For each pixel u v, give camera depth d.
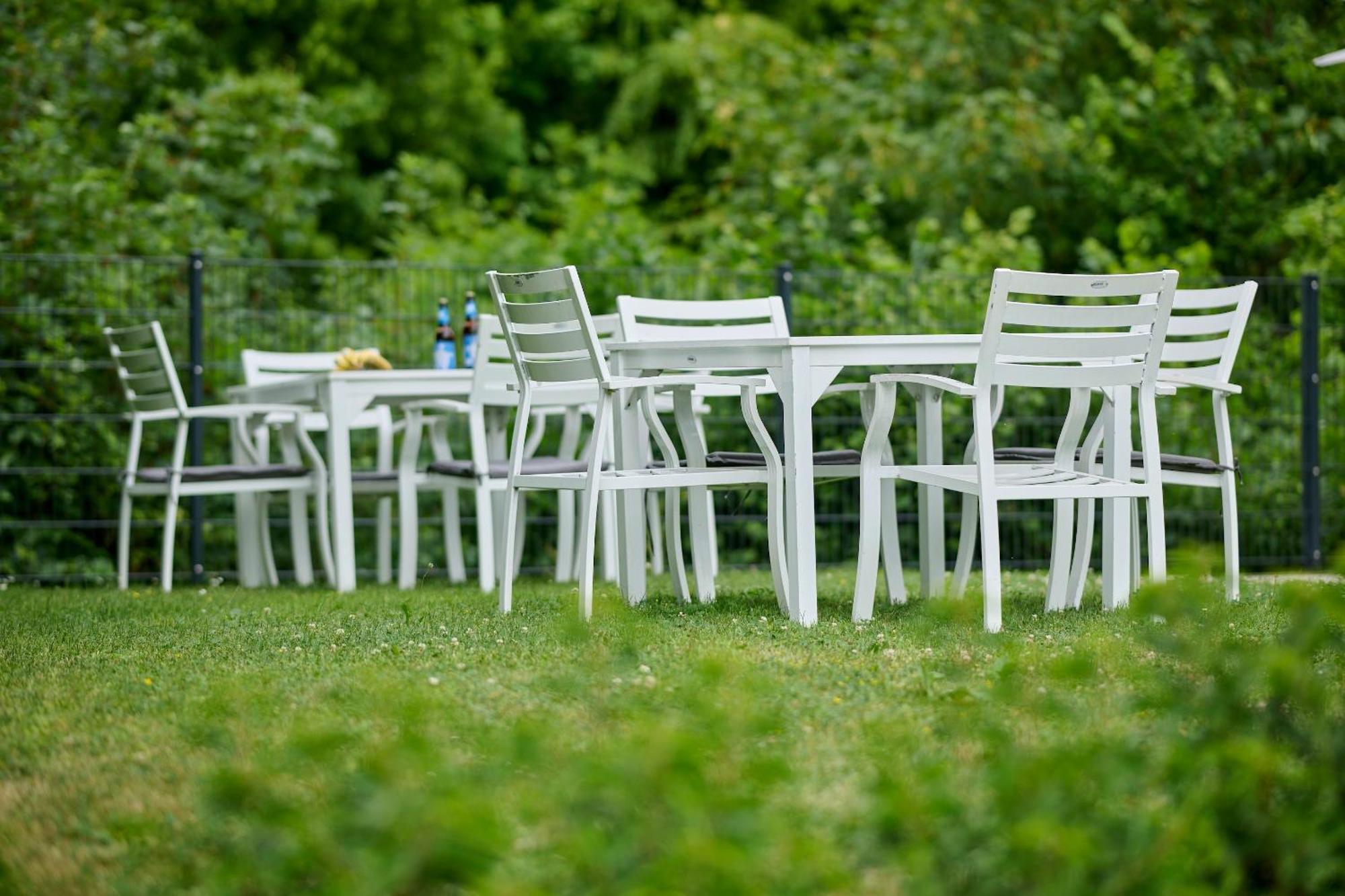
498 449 11.31
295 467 11.07
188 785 4.36
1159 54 19.67
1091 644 6.34
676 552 8.91
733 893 3.04
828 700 5.26
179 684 5.86
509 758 4.02
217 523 12.91
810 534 7.60
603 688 5.04
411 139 28.17
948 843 3.38
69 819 4.08
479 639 6.92
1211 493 13.66
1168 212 19.38
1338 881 3.42
